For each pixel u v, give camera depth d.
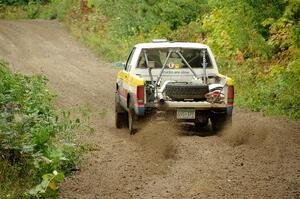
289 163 17.14
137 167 16.77
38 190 13.33
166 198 13.59
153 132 20.38
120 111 24.50
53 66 49.28
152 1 59.50
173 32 53.88
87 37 63.25
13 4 93.00
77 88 38.00
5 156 15.37
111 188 14.61
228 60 38.91
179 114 21.44
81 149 18.48
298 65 28.48
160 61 23.42
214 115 21.86
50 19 84.31
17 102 20.53
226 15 37.91
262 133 21.47
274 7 36.84
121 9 62.91
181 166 16.80
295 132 22.52
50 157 15.77
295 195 13.79
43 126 17.55
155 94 21.67
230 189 14.27
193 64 23.53
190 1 56.34
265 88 30.78
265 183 14.84
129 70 23.56
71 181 15.34
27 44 61.78
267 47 36.19
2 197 13.23
